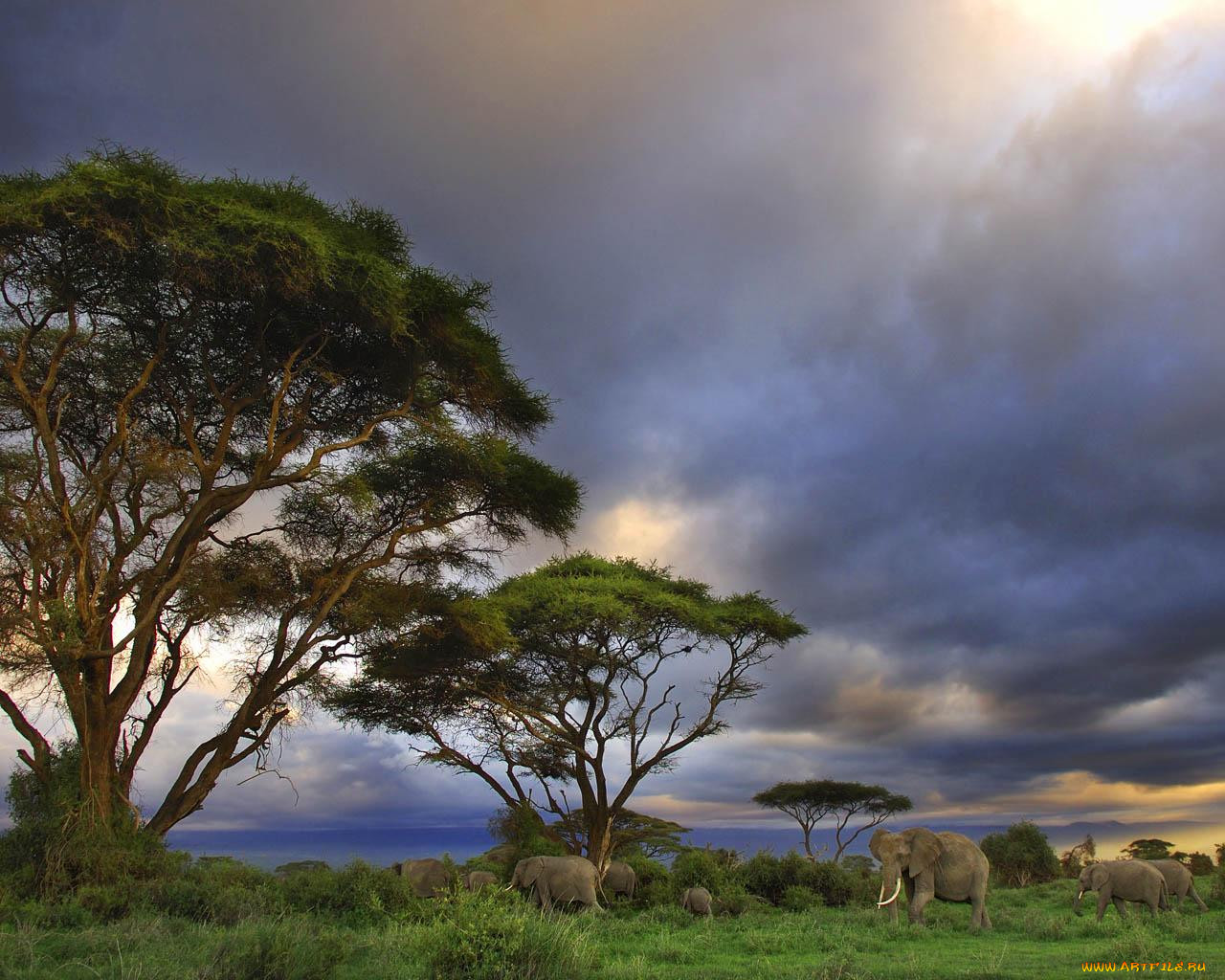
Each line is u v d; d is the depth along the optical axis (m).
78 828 17.94
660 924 19.77
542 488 27.91
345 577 26.03
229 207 19.16
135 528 21.59
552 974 10.02
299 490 26.31
